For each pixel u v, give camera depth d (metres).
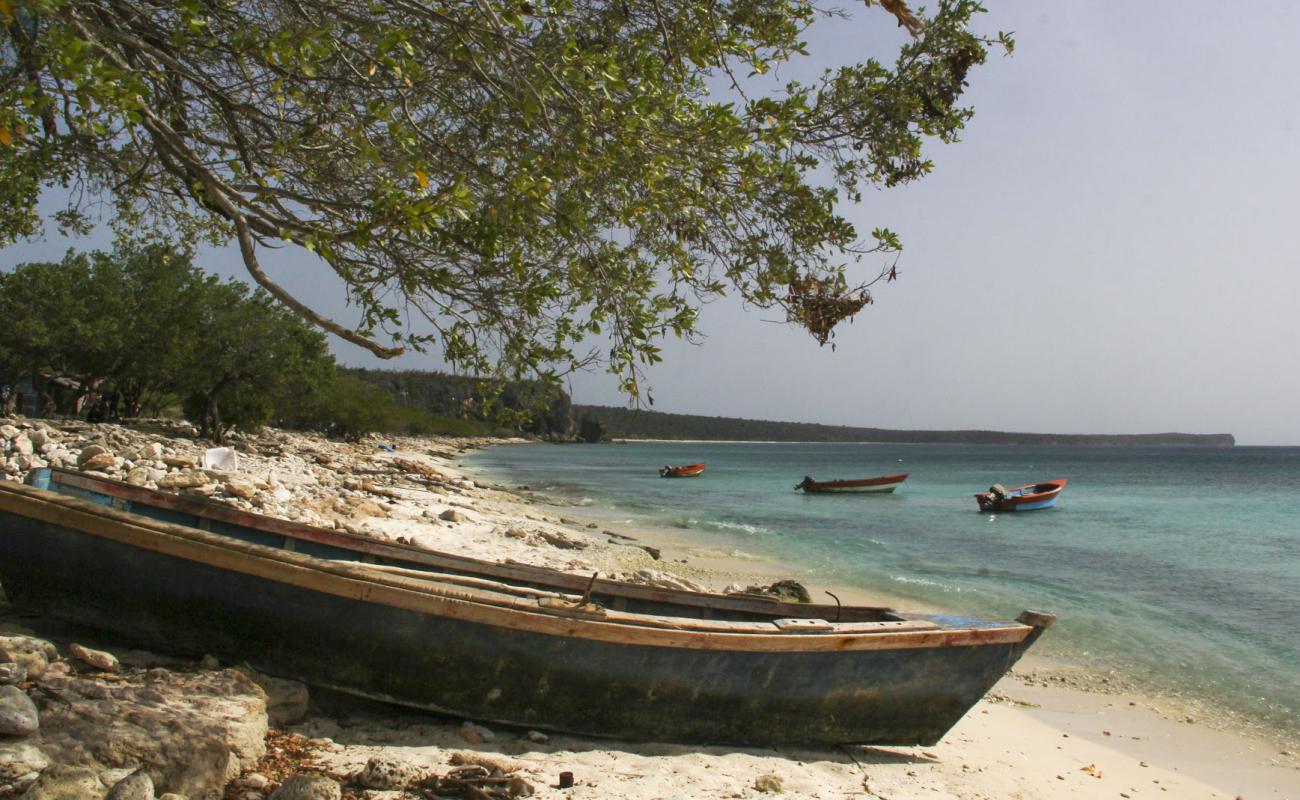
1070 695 9.88
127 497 7.98
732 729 6.50
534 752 5.82
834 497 42.81
